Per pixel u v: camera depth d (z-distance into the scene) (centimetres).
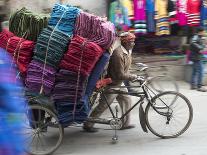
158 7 998
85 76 575
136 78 649
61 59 575
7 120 295
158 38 1093
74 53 568
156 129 668
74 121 598
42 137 606
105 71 631
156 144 651
